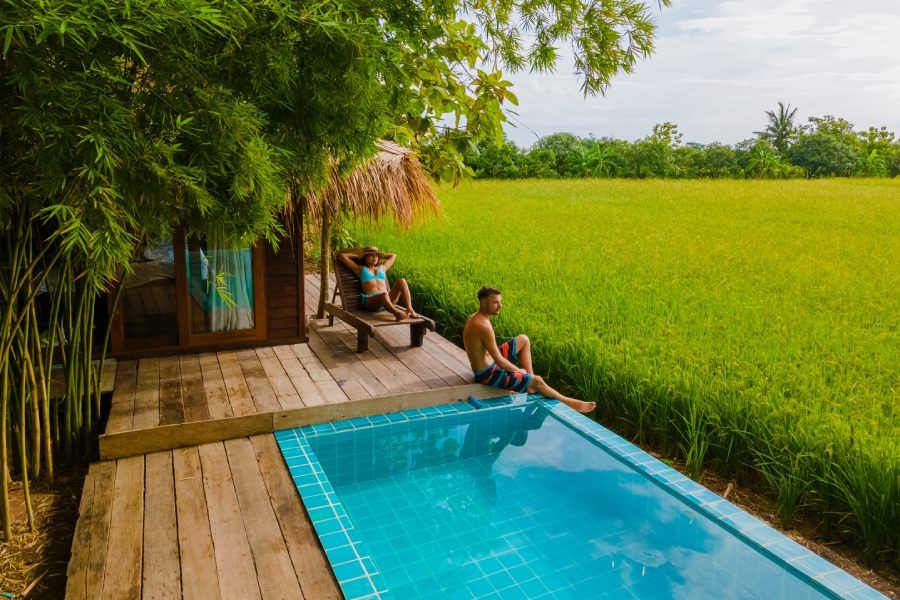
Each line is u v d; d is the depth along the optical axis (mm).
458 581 3643
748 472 5285
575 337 7160
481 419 5777
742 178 49031
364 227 9031
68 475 4801
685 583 3631
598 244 15070
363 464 5070
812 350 7180
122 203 2621
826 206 23953
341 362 6570
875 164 53688
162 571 3338
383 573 3711
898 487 4098
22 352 4027
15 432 4379
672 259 13180
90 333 4844
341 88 3230
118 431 4699
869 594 3389
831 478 4473
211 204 2877
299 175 3840
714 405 5535
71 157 2354
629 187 32469
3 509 3887
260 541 3633
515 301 9305
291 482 4332
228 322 6820
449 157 6352
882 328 8234
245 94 3062
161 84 2605
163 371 6145
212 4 2658
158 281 6430
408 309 7230
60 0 2041
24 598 3469
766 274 11703
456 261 12297
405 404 5680
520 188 31156
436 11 4355
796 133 58781
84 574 3299
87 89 2324
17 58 2199
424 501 4535
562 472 4957
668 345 7145
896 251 14258
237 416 5043
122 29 2158
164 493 4145
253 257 6789
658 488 4684
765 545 3857
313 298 9648
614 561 3834
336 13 2928
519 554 3918
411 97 4688
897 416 5328
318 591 3217
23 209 3418
